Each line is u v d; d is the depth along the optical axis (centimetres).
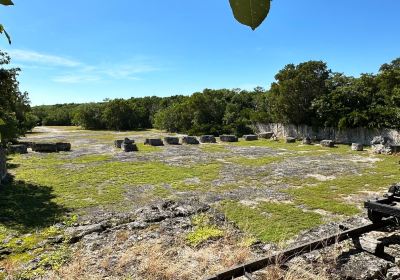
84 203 1282
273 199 1287
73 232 679
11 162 2283
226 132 4469
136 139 4050
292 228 951
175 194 1408
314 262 466
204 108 4891
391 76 3350
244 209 1152
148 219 714
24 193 1430
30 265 546
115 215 777
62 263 541
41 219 1071
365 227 548
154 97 7231
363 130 3152
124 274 487
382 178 1647
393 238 534
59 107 8731
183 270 489
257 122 4384
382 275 443
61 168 2044
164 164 2169
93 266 516
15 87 1789
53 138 4288
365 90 3334
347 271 442
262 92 5131
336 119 3359
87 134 5000
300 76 3572
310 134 3672
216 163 2197
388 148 2509
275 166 2052
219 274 420
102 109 6266
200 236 607
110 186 1566
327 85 3591
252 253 560
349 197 1307
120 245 591
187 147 3145
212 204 1228
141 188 1525
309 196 1322
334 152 2672
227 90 5781
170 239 602
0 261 589
